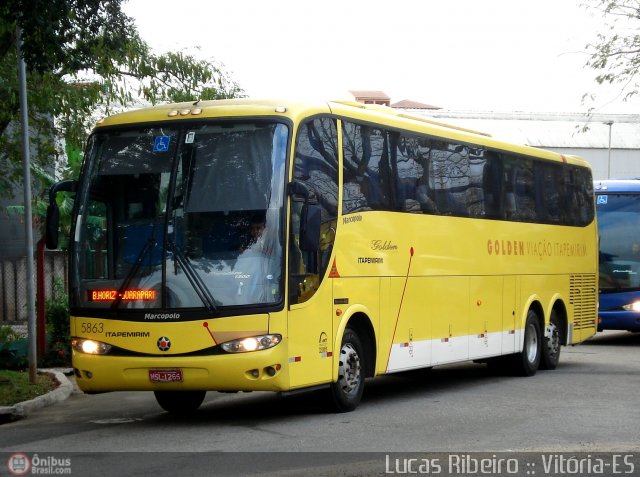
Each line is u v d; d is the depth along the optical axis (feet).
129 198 39.63
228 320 37.63
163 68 66.80
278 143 38.93
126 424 41.06
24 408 45.01
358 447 33.63
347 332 43.14
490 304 56.39
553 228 64.95
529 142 188.03
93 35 50.96
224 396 51.26
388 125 47.11
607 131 196.95
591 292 70.79
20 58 48.80
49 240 40.27
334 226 41.83
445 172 52.26
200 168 39.19
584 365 66.59
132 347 38.40
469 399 47.80
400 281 47.19
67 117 62.03
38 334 62.69
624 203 83.15
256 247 38.14
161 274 38.40
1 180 66.54
